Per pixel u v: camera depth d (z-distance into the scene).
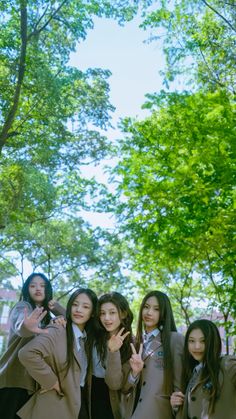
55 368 4.26
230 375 4.20
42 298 5.14
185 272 16.31
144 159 10.09
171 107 9.86
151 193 9.46
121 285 22.34
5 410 4.62
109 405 4.66
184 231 9.91
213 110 8.93
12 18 15.10
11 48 14.34
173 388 4.52
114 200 11.45
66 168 17.94
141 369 4.47
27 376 4.61
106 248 22.36
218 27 14.05
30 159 17.23
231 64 14.02
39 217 19.41
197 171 9.16
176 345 4.68
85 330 4.68
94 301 4.68
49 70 14.93
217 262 10.95
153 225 10.15
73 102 16.27
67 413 4.18
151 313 4.77
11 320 4.95
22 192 16.56
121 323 4.73
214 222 9.30
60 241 22.25
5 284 27.53
